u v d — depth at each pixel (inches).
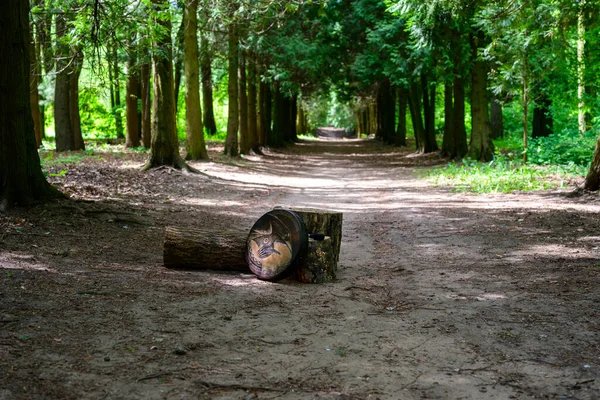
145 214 438.3
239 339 183.6
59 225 349.4
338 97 1822.1
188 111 891.4
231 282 262.2
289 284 262.7
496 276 272.5
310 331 193.9
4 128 362.0
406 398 141.8
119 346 171.3
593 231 368.8
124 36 506.0
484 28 709.3
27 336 173.2
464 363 165.5
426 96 1275.8
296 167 1037.8
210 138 1590.8
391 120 1852.9
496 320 206.1
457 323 203.3
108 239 342.0
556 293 238.5
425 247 350.9
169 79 715.4
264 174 854.5
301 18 1147.9
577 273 270.1
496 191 573.6
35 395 135.5
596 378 153.9
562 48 732.7
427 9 627.2
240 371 156.9
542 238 356.8
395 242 370.6
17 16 361.1
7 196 359.6
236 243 280.5
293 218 262.8
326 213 277.7
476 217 440.8
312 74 1259.8
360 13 1098.1
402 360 167.8
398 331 194.9
